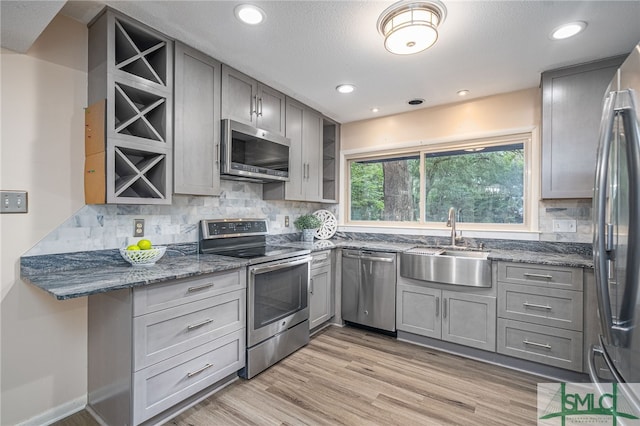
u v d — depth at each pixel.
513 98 2.88
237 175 2.53
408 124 3.47
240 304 2.14
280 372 2.31
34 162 1.71
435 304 2.72
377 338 2.97
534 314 2.32
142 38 1.97
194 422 1.75
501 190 3.03
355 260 3.17
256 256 2.37
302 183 3.24
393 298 2.93
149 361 1.62
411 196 3.56
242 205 2.96
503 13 1.72
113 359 1.68
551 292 2.26
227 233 2.69
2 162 1.61
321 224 3.67
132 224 2.11
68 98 1.82
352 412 1.86
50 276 1.65
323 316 3.10
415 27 1.70
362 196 3.93
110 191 1.74
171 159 2.04
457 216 3.26
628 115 1.10
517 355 2.38
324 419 1.79
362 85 2.76
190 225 2.48
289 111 3.04
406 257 2.83
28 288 1.69
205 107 2.24
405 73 2.51
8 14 1.33
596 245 1.26
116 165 1.94
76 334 1.85
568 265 2.18
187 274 1.77
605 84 2.27
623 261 1.11
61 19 1.80
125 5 1.71
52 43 1.76
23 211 1.67
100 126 1.77
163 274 1.71
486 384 2.18
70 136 1.83
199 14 1.77
